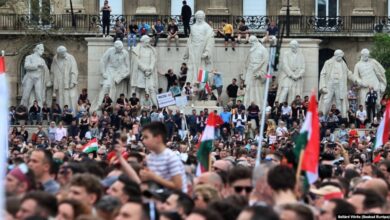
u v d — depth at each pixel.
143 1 93.00
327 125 73.06
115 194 23.11
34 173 24.89
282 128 66.75
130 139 52.78
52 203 20.48
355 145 56.75
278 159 31.44
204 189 23.30
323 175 30.86
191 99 74.00
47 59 91.56
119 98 75.19
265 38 77.50
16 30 90.50
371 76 78.19
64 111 75.25
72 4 91.75
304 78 78.25
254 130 71.19
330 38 93.06
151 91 77.19
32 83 78.38
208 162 30.61
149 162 26.64
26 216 19.45
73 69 79.06
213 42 77.12
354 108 77.69
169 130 68.25
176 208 22.20
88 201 22.62
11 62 91.19
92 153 42.81
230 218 21.23
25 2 90.62
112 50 77.56
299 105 73.50
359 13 93.38
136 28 80.12
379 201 22.83
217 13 92.88
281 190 21.33
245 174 24.59
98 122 71.50
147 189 23.92
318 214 21.95
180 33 82.25
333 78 77.69
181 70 77.06
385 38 85.62
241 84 76.94
